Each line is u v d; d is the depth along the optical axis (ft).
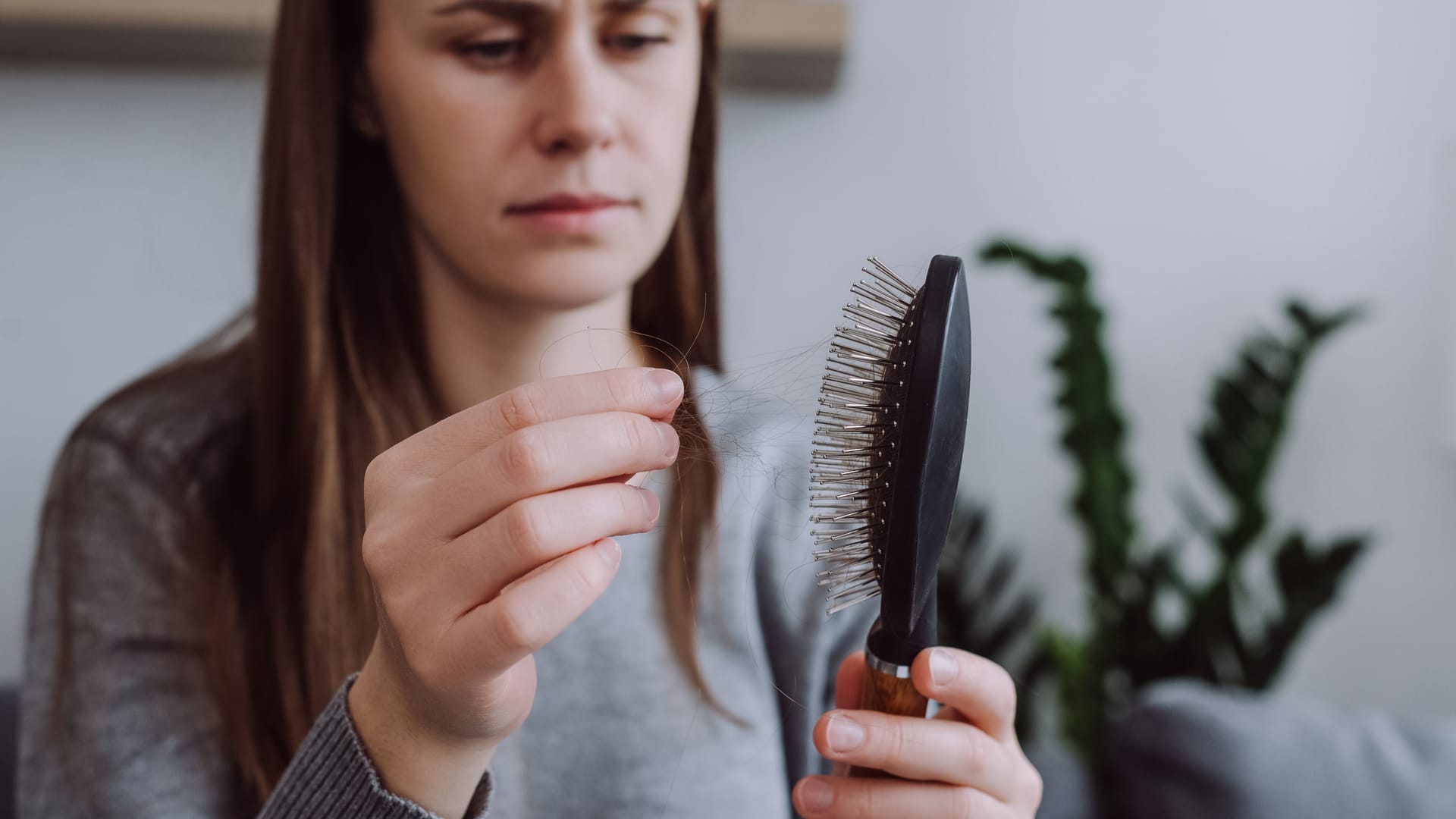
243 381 2.38
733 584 2.33
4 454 4.88
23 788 2.03
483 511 1.16
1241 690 4.40
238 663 2.10
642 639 2.27
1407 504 5.10
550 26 1.68
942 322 1.17
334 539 2.07
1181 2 4.82
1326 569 4.31
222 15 4.03
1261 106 4.87
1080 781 3.82
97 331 4.85
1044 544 5.21
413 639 1.18
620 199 1.81
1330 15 4.79
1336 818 3.22
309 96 2.03
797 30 4.14
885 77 4.89
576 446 1.15
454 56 1.71
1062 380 4.58
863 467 1.26
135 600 2.08
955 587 4.62
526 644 1.11
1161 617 5.24
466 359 2.12
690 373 1.84
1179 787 3.40
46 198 4.72
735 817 2.23
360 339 2.15
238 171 4.76
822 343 1.60
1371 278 4.94
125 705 1.99
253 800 2.04
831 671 2.45
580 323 2.08
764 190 4.94
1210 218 4.96
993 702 1.45
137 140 4.72
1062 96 4.90
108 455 2.18
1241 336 5.02
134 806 1.91
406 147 1.83
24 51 4.50
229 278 4.84
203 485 2.22
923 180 4.96
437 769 1.31
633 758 2.23
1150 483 5.18
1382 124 4.83
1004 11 4.84
